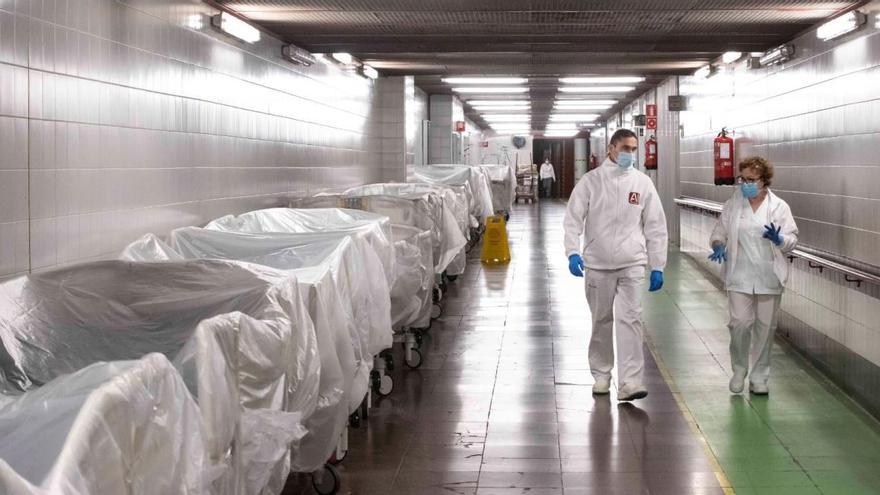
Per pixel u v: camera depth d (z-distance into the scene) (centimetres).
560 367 676
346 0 623
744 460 469
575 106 2103
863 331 586
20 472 185
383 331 495
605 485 434
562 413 556
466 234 1102
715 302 938
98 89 462
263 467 290
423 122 1714
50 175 415
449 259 856
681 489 428
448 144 1853
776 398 587
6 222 380
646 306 917
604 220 582
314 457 393
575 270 583
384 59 1088
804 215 748
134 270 346
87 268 343
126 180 495
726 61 956
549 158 3819
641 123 1698
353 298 459
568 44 843
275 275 351
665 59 1113
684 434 512
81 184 445
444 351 732
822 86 697
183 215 577
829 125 679
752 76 939
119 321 342
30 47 398
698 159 1256
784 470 453
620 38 809
